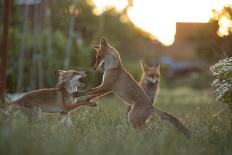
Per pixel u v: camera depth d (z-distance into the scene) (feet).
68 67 117.91
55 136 41.73
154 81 69.72
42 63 119.65
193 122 56.34
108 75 54.54
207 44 133.08
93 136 44.11
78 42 142.51
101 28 144.05
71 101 54.03
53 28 139.33
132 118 52.01
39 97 53.01
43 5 131.64
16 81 104.01
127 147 39.34
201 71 215.31
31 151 36.22
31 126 45.60
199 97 134.10
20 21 127.85
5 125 43.93
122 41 222.89
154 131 48.19
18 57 121.29
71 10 132.05
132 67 163.53
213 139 46.73
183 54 289.33
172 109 92.22
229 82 53.93
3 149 36.47
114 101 112.16
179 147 41.73
